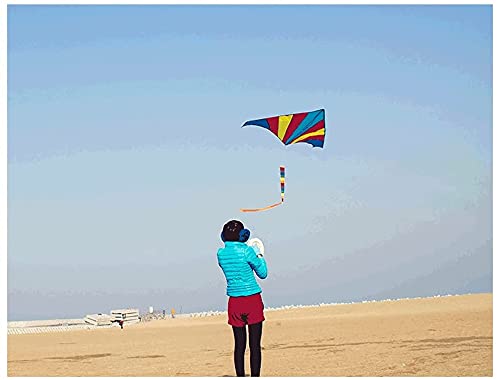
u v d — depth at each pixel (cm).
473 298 2231
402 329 1659
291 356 1381
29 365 1390
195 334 1816
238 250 1131
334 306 2358
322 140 1207
